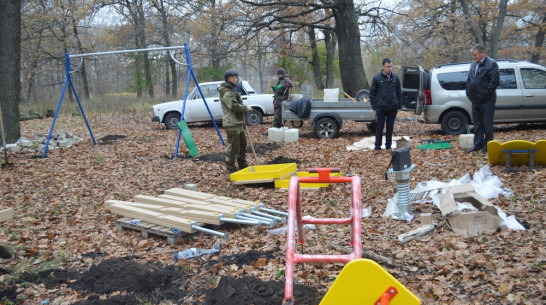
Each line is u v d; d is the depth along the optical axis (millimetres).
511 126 13508
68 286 4660
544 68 12117
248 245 5504
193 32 32188
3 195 8516
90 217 7035
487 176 6848
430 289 4109
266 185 8117
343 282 2824
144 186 8750
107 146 13484
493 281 4094
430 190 6551
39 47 34938
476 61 9094
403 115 19125
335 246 5117
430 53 29453
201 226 6055
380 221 5941
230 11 20688
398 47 23750
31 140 13797
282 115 13297
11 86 13852
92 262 5262
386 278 2760
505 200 6262
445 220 5523
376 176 8148
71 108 26609
